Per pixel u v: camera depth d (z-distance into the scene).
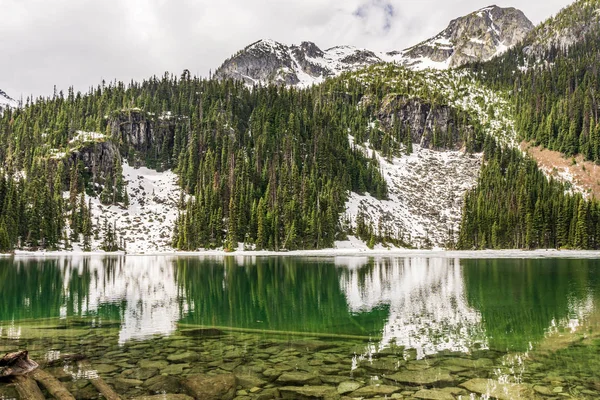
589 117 192.88
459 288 33.53
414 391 10.77
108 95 196.75
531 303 25.88
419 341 16.48
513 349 15.14
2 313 23.20
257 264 65.06
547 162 183.50
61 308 24.84
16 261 72.38
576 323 19.98
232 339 16.86
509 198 135.62
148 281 40.34
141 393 10.59
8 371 11.82
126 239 116.00
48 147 148.12
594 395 10.52
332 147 166.88
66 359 13.79
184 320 21.12
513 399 10.22
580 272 47.69
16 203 99.88
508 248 123.12
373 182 162.12
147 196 143.38
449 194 168.62
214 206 123.25
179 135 171.50
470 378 11.88
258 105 198.62
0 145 156.25
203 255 97.25
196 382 11.31
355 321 20.62
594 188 160.38
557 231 116.00
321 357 14.13
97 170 143.88
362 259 78.69
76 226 112.75
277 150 159.00
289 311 23.69
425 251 118.31
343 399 10.21
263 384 11.29
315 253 106.19
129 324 20.06
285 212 118.94
